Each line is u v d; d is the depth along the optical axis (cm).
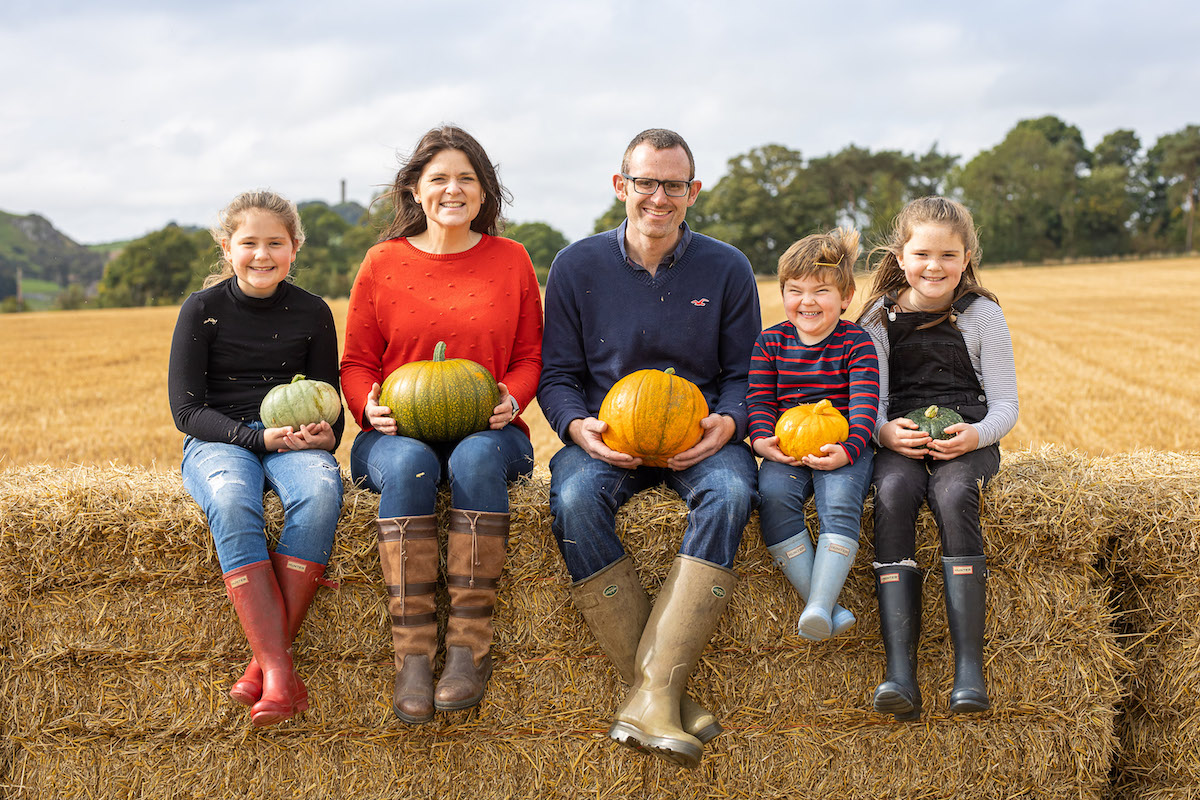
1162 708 299
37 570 271
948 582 278
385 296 330
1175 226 9144
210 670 278
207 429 292
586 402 345
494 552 273
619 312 335
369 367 335
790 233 8019
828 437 289
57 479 293
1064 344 2028
